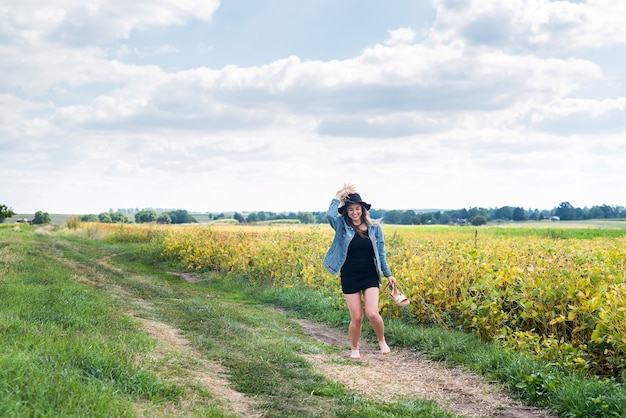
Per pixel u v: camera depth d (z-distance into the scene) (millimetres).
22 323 6543
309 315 11164
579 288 7273
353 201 6996
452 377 6648
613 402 5129
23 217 139125
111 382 4777
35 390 4129
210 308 10445
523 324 8078
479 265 9078
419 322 9406
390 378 6559
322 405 5297
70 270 15219
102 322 7668
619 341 6234
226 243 19219
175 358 6266
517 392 5988
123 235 33688
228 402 5113
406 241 16875
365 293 7230
